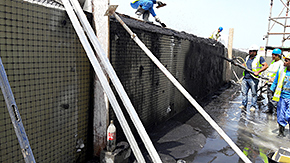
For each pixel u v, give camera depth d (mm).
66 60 2354
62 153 2377
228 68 11016
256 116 5621
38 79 2061
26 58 1941
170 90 4996
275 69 5934
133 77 3465
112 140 2535
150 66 4016
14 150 1887
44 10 2076
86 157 2717
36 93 2051
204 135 4133
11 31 1812
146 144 1428
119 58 3049
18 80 1885
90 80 2701
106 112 2654
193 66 6234
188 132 4195
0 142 1773
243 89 6250
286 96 4062
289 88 4016
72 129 2488
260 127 4727
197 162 3010
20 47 1888
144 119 3926
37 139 2090
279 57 5953
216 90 9258
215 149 3482
